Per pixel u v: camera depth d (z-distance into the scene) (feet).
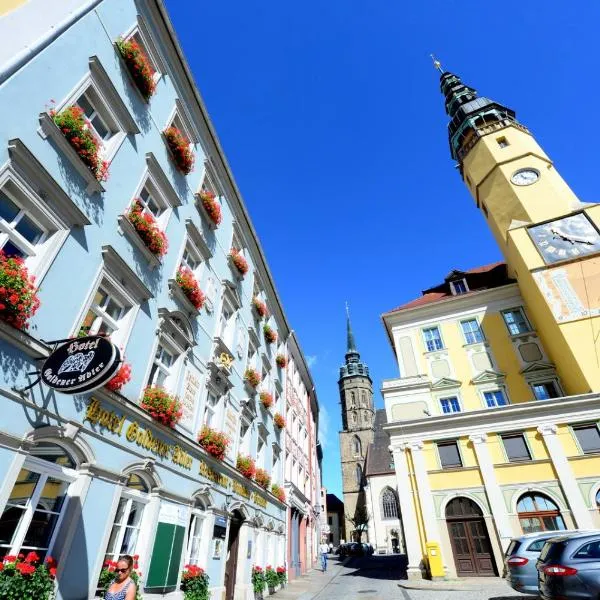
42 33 23.45
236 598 42.45
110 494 23.53
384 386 78.23
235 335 49.90
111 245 26.73
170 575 28.78
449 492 60.23
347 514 208.95
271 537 58.18
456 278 93.25
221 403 42.80
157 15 38.34
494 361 74.69
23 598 16.30
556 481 56.08
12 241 20.45
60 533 19.98
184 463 33.04
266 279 71.36
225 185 53.42
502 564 52.90
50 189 22.09
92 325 25.36
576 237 69.77
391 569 77.46
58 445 21.08
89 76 27.17
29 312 18.94
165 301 33.55
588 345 60.75
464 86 111.86
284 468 70.44
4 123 19.88
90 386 16.94
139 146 32.73
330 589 54.29
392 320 87.81
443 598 39.37
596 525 51.83
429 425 65.92
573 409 59.06
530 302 74.43
